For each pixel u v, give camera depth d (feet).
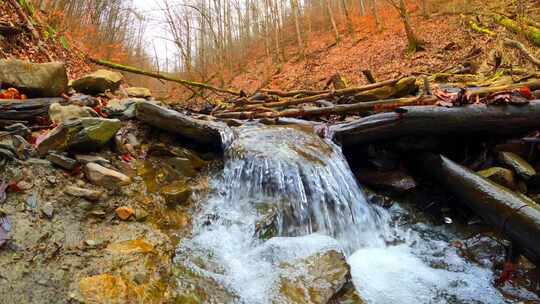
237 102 25.58
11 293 7.33
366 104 18.39
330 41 74.13
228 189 13.28
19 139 11.02
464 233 13.00
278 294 8.82
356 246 12.46
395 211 14.19
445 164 13.79
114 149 12.90
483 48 38.45
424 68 40.22
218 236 11.09
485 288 10.21
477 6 51.72
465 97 14.65
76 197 10.26
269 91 26.91
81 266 8.43
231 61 89.66
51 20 40.22
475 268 11.18
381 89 20.93
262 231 11.21
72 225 9.55
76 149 11.76
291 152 13.84
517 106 14.07
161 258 9.58
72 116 13.20
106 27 81.25
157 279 8.84
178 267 9.53
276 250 10.42
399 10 48.01
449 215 14.05
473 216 13.52
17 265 7.95
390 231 13.34
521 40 34.94
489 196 11.59
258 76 75.20
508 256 10.73
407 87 20.70
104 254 8.98
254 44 107.96
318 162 13.52
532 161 14.14
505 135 14.69
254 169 13.24
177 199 12.01
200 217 11.79
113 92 19.71
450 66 37.14
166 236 10.52
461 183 12.77
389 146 15.75
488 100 14.61
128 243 9.62
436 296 9.86
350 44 65.82
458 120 14.20
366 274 10.70
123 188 11.36
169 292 8.58
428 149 15.11
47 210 9.52
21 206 9.38
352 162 16.17
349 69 51.60
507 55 30.53
